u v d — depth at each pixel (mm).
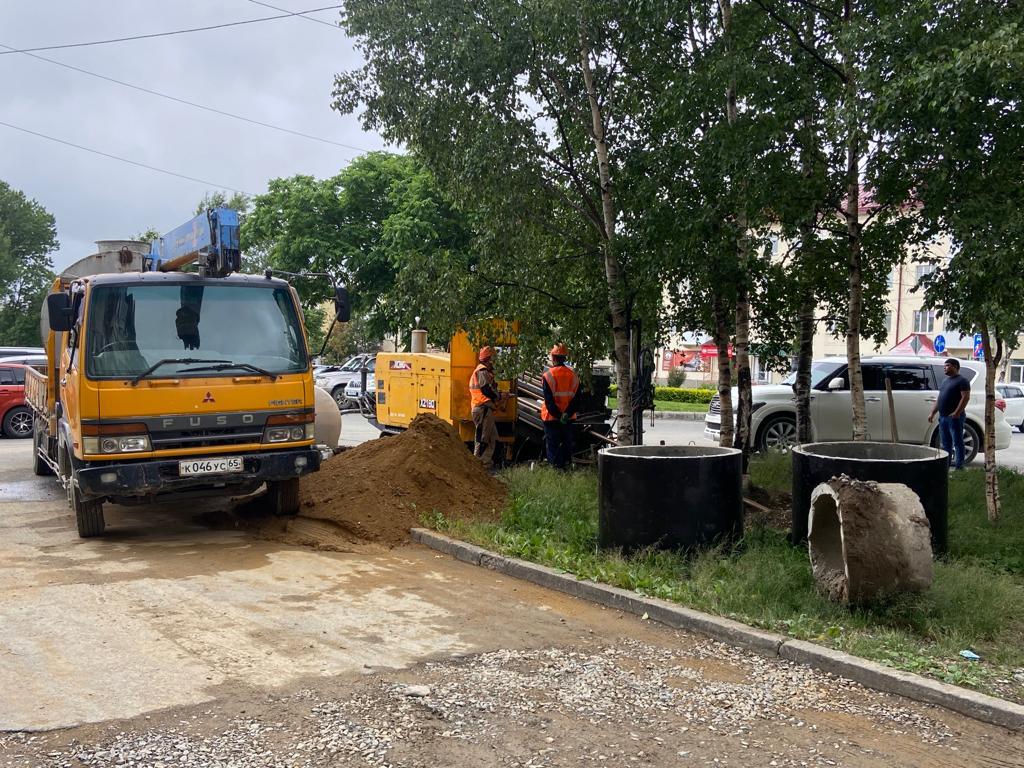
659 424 25703
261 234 30781
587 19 9070
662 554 6816
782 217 8508
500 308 10375
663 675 4910
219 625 5676
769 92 8375
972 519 8617
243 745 3934
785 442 15391
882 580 5582
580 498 9422
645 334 12250
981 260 6766
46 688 4586
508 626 5766
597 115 9750
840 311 11938
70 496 8656
